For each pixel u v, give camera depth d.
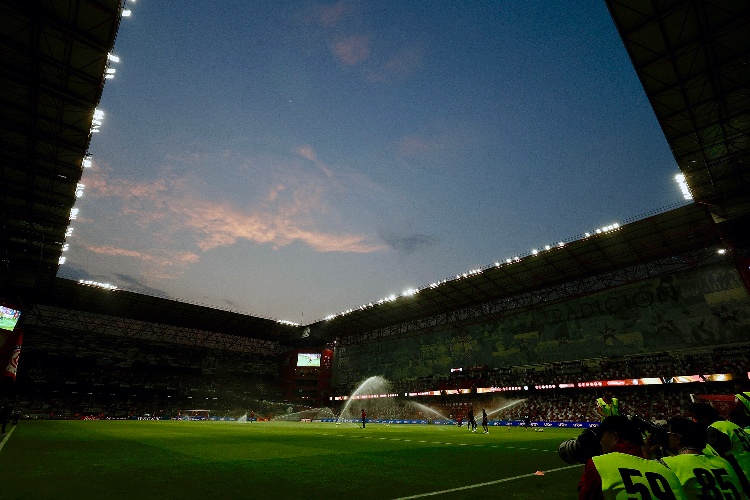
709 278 41.03
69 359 59.12
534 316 54.12
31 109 25.34
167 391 66.19
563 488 8.70
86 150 28.89
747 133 26.34
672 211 38.12
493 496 7.92
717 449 4.12
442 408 60.25
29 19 20.52
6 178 31.41
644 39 21.78
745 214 32.59
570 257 47.22
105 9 20.73
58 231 38.88
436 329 65.50
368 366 73.75
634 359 44.03
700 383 38.84
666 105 25.47
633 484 2.47
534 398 50.72
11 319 38.94
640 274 46.19
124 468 11.09
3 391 51.91
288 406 74.56
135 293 59.31
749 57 21.41
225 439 22.12
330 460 13.52
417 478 10.00
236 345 79.94
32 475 9.65
